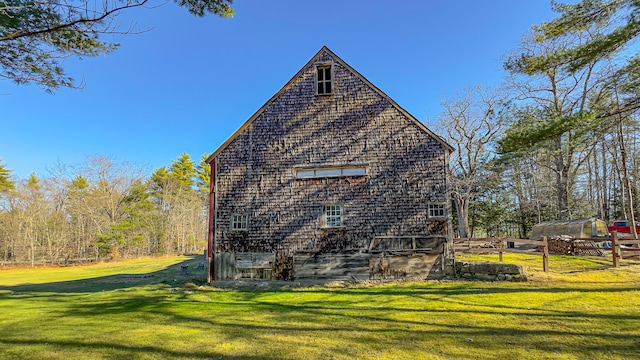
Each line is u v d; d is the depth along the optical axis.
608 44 8.34
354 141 13.42
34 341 6.30
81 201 35.94
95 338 6.44
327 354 5.34
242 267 13.04
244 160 13.74
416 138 13.14
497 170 27.48
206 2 6.38
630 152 28.77
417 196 12.80
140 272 20.56
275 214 13.27
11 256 33.53
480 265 11.90
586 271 12.02
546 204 32.41
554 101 24.83
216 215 13.49
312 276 12.73
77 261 33.22
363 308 8.53
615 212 33.25
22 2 5.55
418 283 11.81
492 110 28.20
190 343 6.04
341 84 13.93
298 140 13.67
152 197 45.28
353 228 12.88
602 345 5.35
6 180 34.75
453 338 5.93
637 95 10.00
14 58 6.41
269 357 5.27
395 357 5.13
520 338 5.80
